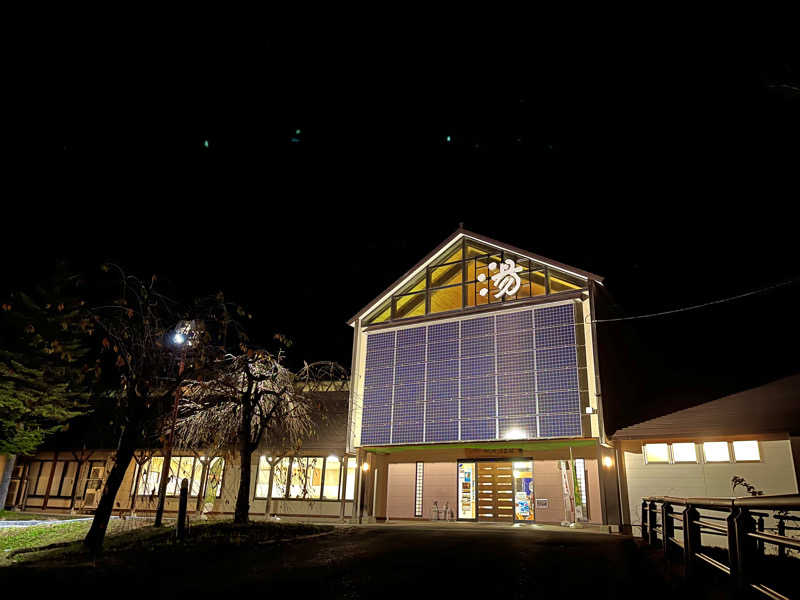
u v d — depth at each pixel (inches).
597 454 698.2
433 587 288.8
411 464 890.1
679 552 346.0
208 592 294.5
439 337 849.5
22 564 413.4
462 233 877.2
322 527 620.7
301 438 835.4
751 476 617.9
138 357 524.7
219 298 587.8
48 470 1122.0
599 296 786.8
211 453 849.5
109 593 299.9
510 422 747.4
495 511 815.1
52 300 963.3
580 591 272.5
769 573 262.8
